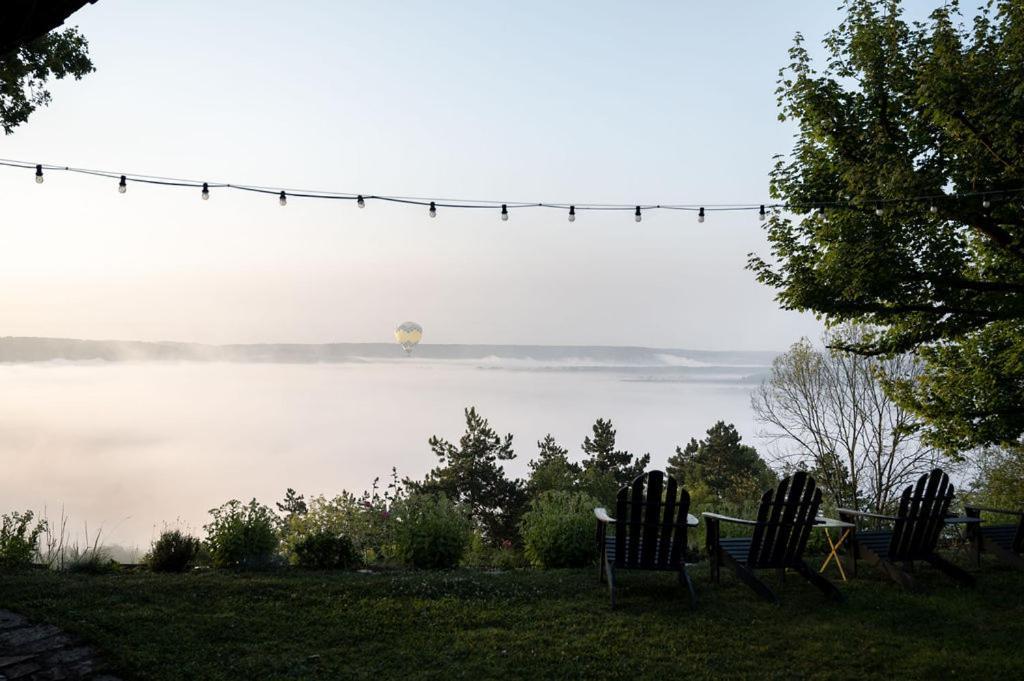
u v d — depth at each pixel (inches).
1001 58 352.2
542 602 271.0
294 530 412.2
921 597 280.7
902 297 401.4
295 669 206.1
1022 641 232.1
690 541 419.5
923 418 498.3
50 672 191.2
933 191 358.3
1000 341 478.0
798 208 412.5
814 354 882.1
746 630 242.2
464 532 370.3
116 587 264.7
